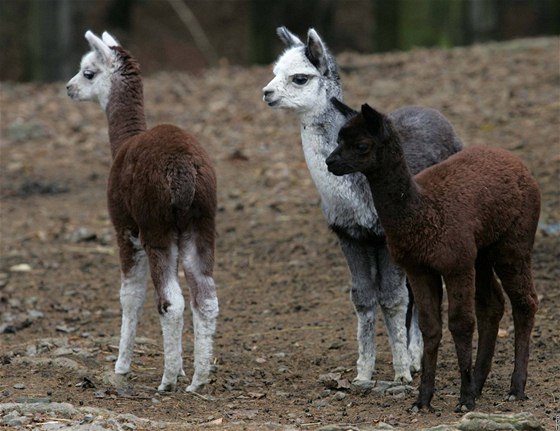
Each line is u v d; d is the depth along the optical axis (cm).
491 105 3728
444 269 1566
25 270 2723
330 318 2283
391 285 1798
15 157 3650
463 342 1585
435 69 4312
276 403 1733
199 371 1758
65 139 3803
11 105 4272
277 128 3800
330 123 1814
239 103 4119
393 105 3791
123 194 1758
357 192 1761
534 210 1666
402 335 1822
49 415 1585
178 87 4466
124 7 7406
